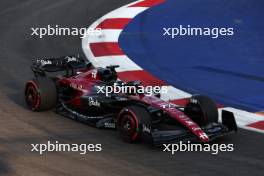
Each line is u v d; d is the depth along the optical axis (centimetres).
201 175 2850
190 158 3103
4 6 7738
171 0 7819
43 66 4194
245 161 3066
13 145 3288
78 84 3947
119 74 5047
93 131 3600
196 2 7619
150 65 5356
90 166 2962
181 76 5025
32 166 2948
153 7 7475
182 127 3391
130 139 3328
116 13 7244
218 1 7588
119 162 3028
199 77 4984
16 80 4881
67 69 4197
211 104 3459
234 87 4688
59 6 7712
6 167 2927
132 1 7888
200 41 6081
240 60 5475
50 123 3756
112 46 5966
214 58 5556
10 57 5609
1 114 3941
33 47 5972
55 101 3978
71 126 3700
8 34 6419
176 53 5722
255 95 4466
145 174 2850
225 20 6800
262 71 5128
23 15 7256
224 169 2941
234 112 4038
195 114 3481
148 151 3216
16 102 4259
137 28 6588
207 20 6819
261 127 3694
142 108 3322
